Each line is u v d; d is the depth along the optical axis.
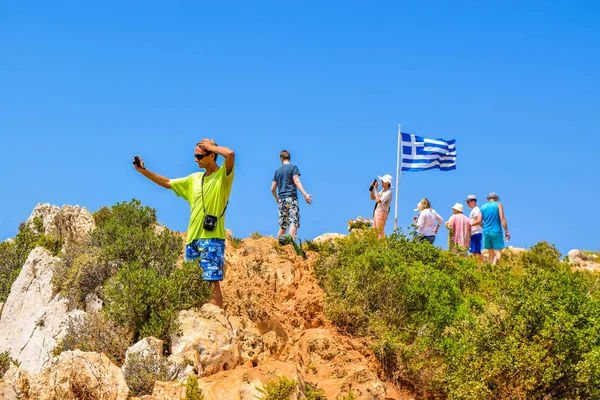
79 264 13.59
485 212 21.41
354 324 13.14
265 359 11.52
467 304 14.00
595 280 17.77
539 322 11.39
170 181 12.42
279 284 14.51
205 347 10.86
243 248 16.14
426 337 12.65
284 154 17.36
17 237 17.67
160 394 9.77
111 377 9.85
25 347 13.44
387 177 19.09
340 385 10.73
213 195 12.02
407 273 13.87
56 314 13.40
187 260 12.24
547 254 22.19
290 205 16.94
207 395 9.79
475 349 11.41
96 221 18.31
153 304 11.60
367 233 17.08
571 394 10.84
